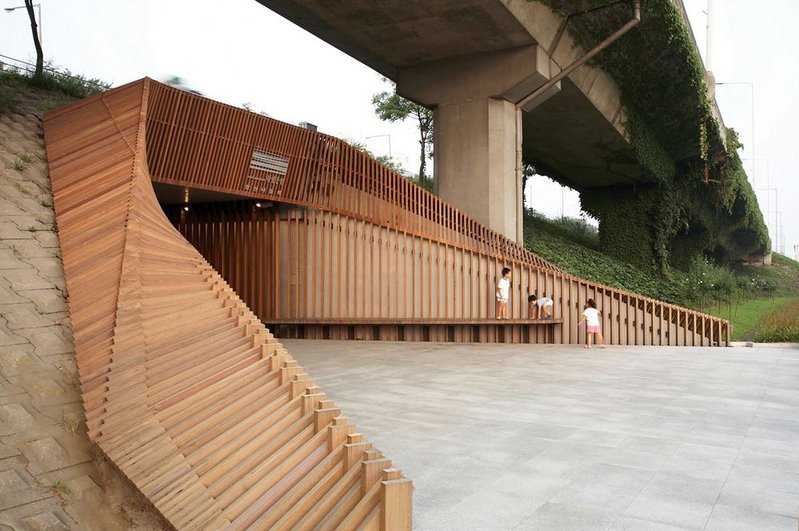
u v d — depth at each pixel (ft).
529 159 94.32
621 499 13.42
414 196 49.29
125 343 13.85
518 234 60.13
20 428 11.72
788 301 98.22
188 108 38.60
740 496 13.61
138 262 17.38
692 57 65.62
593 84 66.44
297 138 45.47
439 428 19.70
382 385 27.53
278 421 11.50
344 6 48.60
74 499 10.52
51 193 24.89
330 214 48.55
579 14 55.57
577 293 51.29
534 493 13.79
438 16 50.16
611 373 31.81
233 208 50.44
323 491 9.58
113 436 11.14
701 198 109.50
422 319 47.52
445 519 12.31
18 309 16.28
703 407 23.17
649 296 79.82
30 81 43.16
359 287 48.37
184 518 9.21
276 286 48.78
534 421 20.74
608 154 84.99
